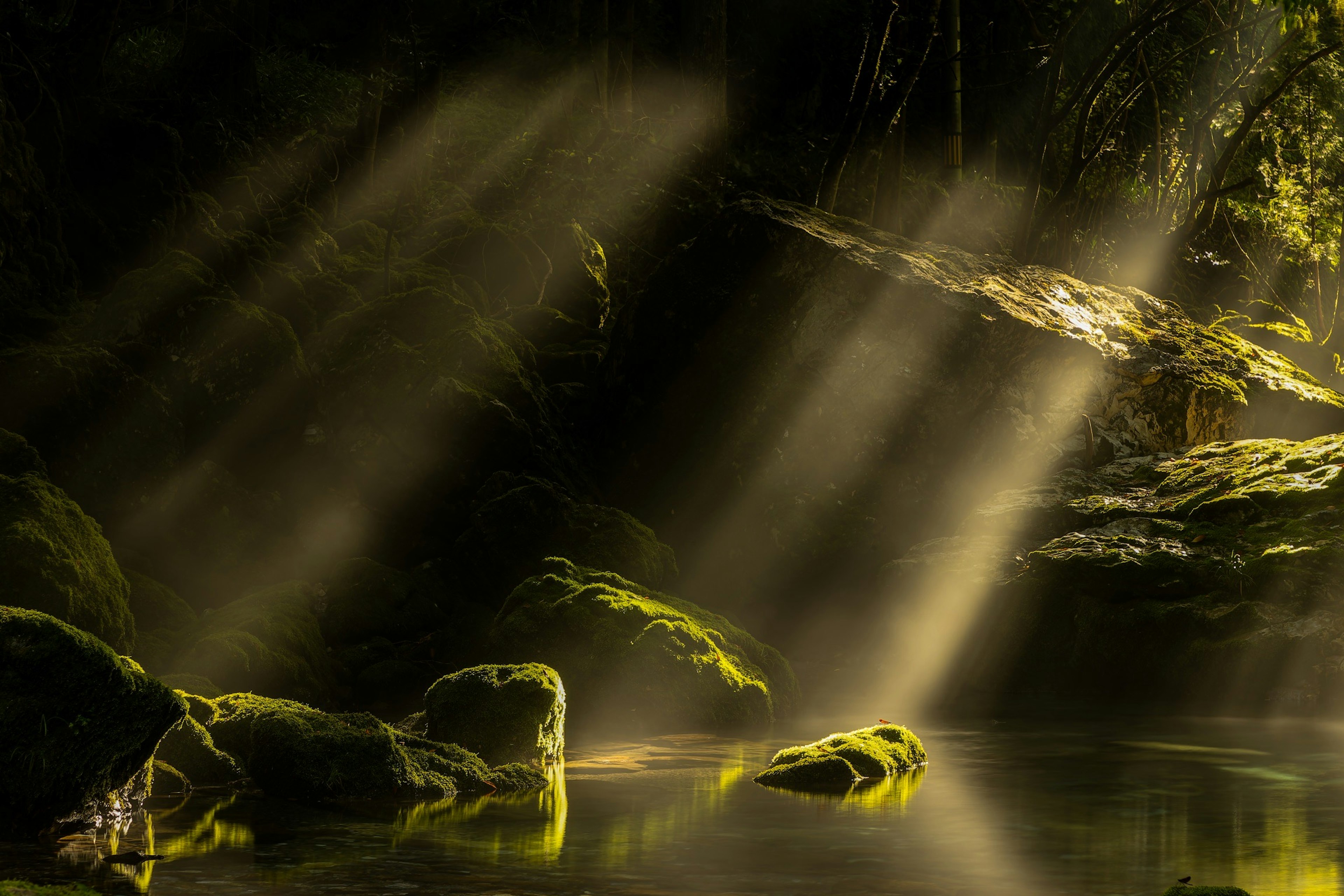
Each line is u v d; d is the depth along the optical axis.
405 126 20.44
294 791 7.45
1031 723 10.44
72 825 6.37
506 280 17.91
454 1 23.09
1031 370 15.21
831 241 15.30
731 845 6.00
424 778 7.55
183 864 5.61
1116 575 12.50
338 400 14.65
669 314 15.70
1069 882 5.25
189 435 13.79
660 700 10.48
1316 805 6.95
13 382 12.55
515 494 13.82
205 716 8.45
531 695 8.59
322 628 12.68
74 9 17.66
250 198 18.41
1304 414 16.14
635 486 15.77
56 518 10.42
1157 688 12.12
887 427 15.02
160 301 13.88
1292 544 12.30
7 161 14.66
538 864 5.57
